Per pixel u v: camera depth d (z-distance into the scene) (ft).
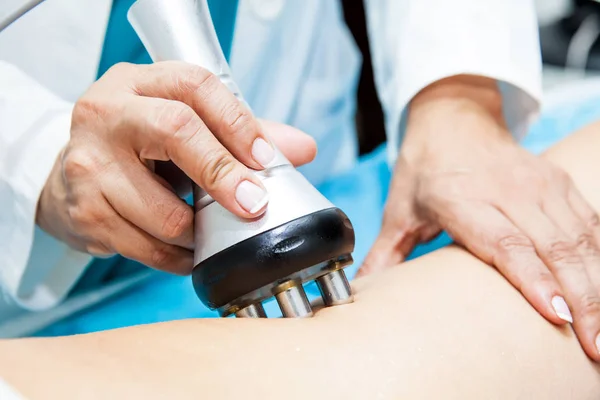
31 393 0.86
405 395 1.12
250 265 1.18
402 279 1.48
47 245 2.00
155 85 1.37
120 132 1.39
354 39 4.27
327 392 1.06
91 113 1.44
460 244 1.74
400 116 2.34
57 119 1.88
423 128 2.14
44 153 1.82
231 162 1.24
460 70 2.17
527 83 2.21
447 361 1.21
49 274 2.07
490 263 1.60
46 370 0.92
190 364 1.02
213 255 1.21
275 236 1.18
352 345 1.17
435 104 2.19
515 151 1.93
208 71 1.33
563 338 1.43
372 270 2.07
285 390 1.02
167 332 1.12
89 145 1.47
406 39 2.35
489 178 1.82
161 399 0.91
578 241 1.66
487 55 2.19
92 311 2.19
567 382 1.37
